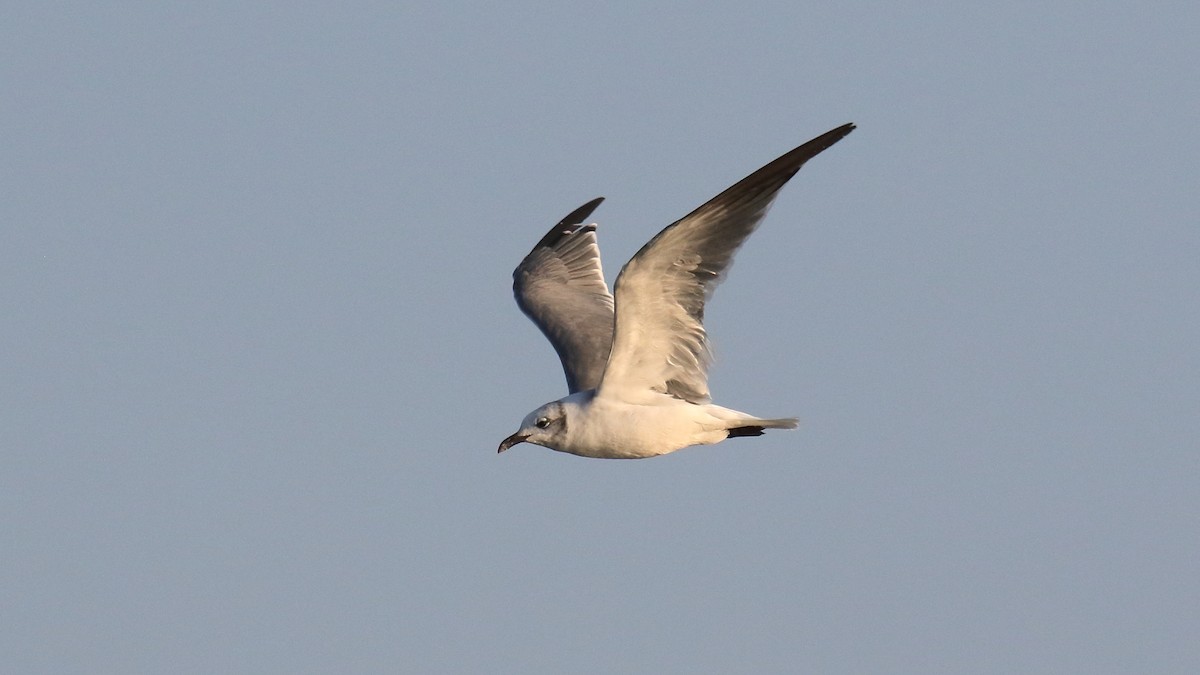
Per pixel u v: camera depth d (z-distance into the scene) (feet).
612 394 49.11
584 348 56.59
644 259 45.62
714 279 46.57
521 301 61.36
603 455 49.88
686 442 49.34
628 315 47.37
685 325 47.88
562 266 63.16
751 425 49.08
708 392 49.39
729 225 45.62
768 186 45.24
